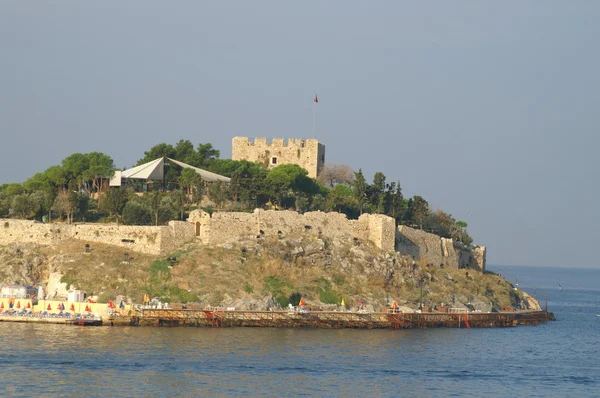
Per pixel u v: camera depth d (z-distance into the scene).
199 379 167.38
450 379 180.75
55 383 160.62
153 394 156.88
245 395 158.75
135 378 166.12
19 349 185.00
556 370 197.38
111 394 155.88
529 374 191.25
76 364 174.12
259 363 182.50
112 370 170.88
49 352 183.38
